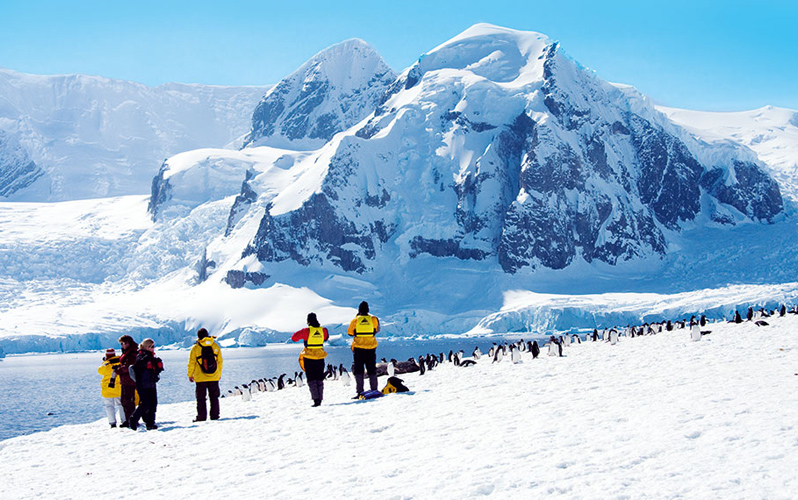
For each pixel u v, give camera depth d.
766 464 12.32
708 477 12.04
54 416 66.81
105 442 24.20
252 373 106.25
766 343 39.44
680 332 64.69
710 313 197.62
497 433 17.78
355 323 28.56
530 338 185.12
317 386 27.73
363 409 24.89
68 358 191.88
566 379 29.00
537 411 20.55
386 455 16.70
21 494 16.84
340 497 13.35
